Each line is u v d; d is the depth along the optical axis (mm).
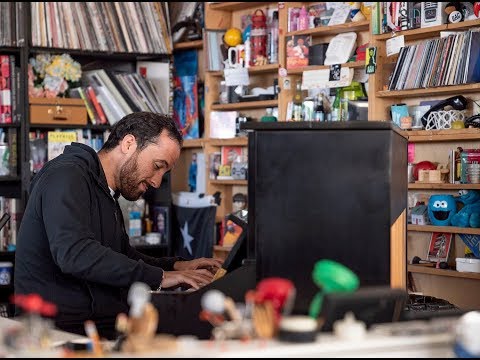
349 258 1933
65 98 5523
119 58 5961
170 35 5934
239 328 1556
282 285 1554
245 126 1992
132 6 5789
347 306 1827
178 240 5922
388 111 4789
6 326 2477
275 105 5430
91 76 5711
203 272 2740
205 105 5852
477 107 4480
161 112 5848
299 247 1957
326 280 1602
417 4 4574
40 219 2852
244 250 2275
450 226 4438
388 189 1912
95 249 2691
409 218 4656
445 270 4441
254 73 5691
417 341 1592
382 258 1918
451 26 4410
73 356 1529
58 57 5535
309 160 1949
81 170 2854
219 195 5738
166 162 3057
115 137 3062
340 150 1934
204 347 1531
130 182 3049
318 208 1946
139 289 1530
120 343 1727
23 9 5387
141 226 5816
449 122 4453
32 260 2873
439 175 4520
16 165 5457
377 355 1565
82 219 2781
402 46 4594
